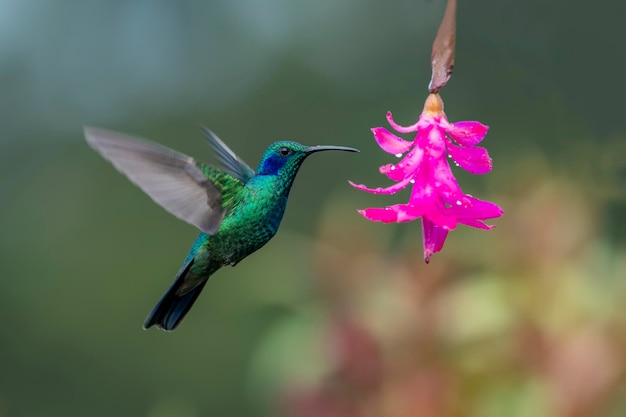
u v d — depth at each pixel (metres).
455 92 13.92
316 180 16.95
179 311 4.43
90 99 20.25
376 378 6.00
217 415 16.70
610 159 6.32
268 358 6.41
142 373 17.47
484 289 5.78
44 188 19.45
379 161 17.02
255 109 19.31
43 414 17.59
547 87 13.06
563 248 5.75
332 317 6.26
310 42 19.19
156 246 18.78
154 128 19.88
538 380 5.56
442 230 3.53
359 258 6.41
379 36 18.19
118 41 20.47
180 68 20.33
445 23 3.54
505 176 6.24
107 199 19.22
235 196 4.42
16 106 20.09
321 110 18.50
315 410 6.12
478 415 5.66
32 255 18.77
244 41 20.09
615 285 5.70
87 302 18.33
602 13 12.71
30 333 18.02
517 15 13.35
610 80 12.62
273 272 6.79
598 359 5.43
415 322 5.95
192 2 20.34
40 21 20.39
